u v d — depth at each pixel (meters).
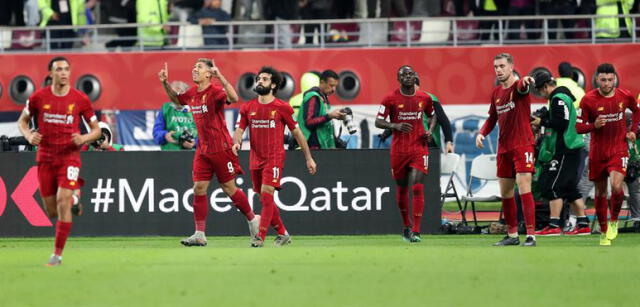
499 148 44.44
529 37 82.62
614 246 44.16
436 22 83.31
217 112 45.34
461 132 76.38
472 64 76.56
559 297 26.17
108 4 83.50
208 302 25.41
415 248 42.16
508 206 44.88
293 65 77.12
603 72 45.25
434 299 25.81
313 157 53.53
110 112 77.25
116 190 54.00
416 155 48.75
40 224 54.12
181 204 53.91
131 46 83.75
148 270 32.97
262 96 45.12
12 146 59.78
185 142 56.78
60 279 30.72
